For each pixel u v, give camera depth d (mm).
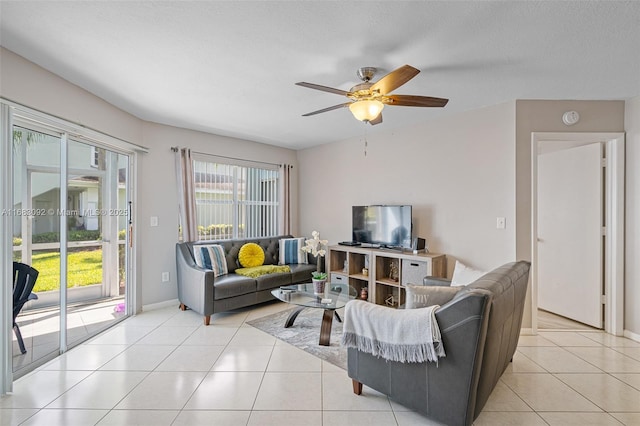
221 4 1724
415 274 3658
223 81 2738
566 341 3041
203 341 3014
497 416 1910
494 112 3340
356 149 4734
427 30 1957
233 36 2043
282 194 5398
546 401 2068
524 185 3164
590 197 3428
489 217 3389
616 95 3031
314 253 3516
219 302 3553
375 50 2203
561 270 3758
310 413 1935
